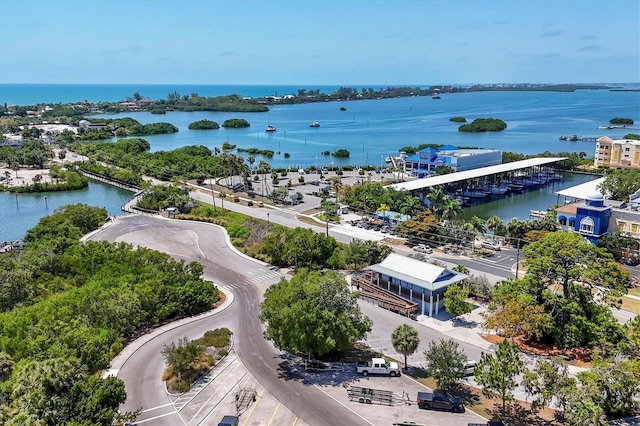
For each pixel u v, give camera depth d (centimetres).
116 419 4600
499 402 5375
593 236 10738
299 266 9725
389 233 12175
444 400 5222
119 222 13475
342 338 5969
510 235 11419
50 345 5675
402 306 7675
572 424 4450
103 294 7131
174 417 5122
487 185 18638
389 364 6084
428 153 19912
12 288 7662
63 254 9425
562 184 19825
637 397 4950
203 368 6047
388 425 4972
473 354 6431
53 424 4153
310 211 14525
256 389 5662
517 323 6184
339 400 5434
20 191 18538
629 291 8538
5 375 5359
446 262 10225
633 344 5584
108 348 6228
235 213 14125
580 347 6500
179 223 13325
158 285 7750
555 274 6769
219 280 9338
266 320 6469
